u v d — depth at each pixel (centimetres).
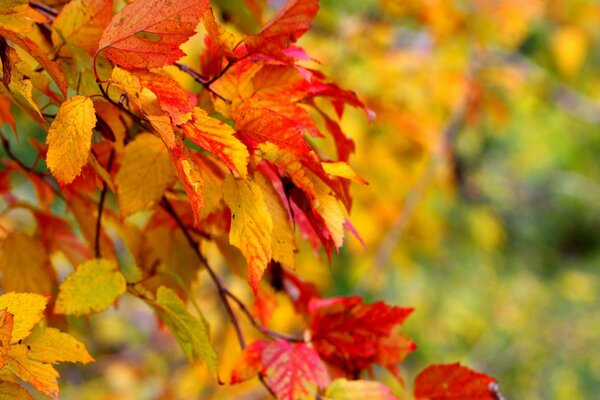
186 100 80
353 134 197
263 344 95
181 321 91
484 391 95
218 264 191
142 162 92
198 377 199
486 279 406
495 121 246
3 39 82
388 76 219
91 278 91
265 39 85
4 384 81
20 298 81
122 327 291
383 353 98
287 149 83
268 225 84
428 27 229
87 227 99
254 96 88
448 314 369
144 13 80
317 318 97
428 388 96
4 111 93
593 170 477
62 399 250
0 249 97
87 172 90
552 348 409
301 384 91
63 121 80
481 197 408
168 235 100
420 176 229
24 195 230
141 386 253
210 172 91
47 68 83
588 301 450
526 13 234
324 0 199
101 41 80
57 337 83
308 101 94
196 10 80
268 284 103
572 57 273
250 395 199
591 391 407
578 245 530
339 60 210
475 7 230
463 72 237
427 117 231
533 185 502
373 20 222
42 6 92
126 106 88
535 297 425
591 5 267
